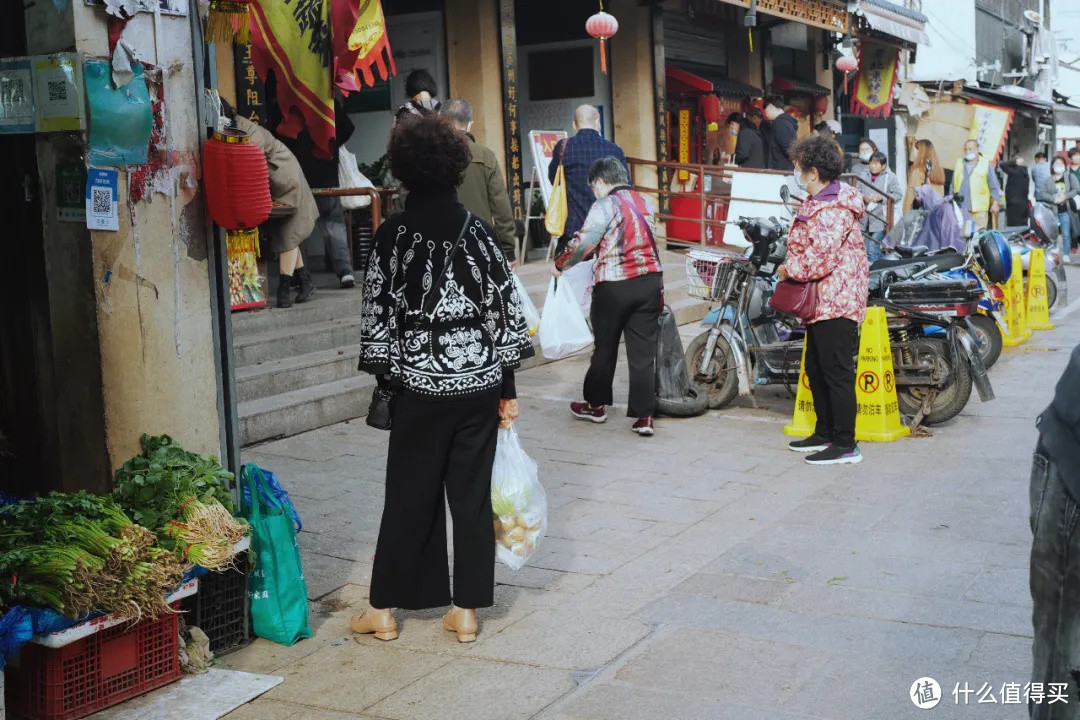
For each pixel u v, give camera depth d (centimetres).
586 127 833
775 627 426
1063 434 223
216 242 421
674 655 404
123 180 389
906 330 727
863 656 399
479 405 405
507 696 375
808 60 2011
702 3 1684
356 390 766
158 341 404
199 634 396
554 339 739
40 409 414
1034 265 1159
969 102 2281
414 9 1256
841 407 648
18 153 403
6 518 371
